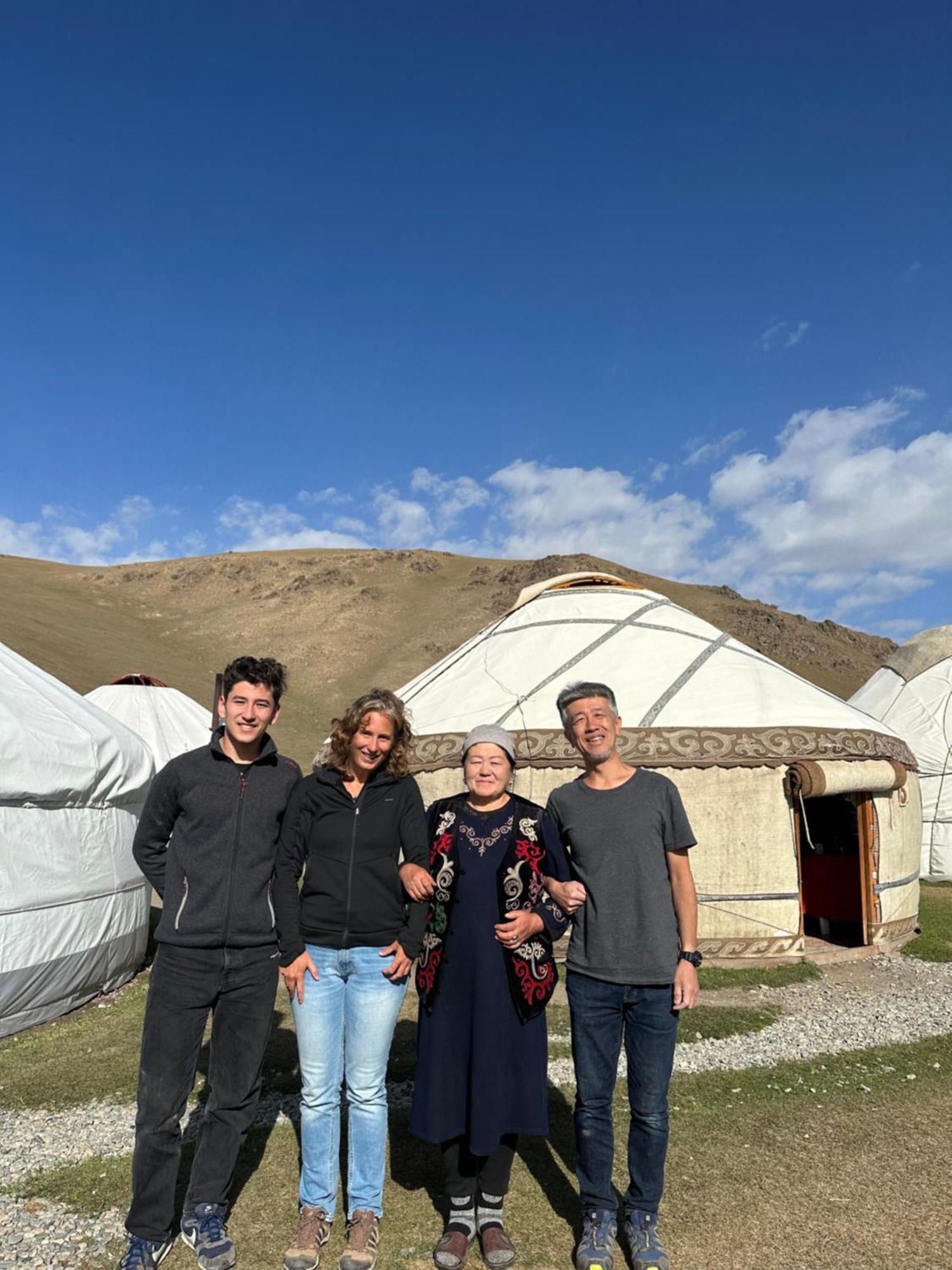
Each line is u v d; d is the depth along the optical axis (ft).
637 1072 9.07
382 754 9.62
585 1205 9.14
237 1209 10.27
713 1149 11.81
